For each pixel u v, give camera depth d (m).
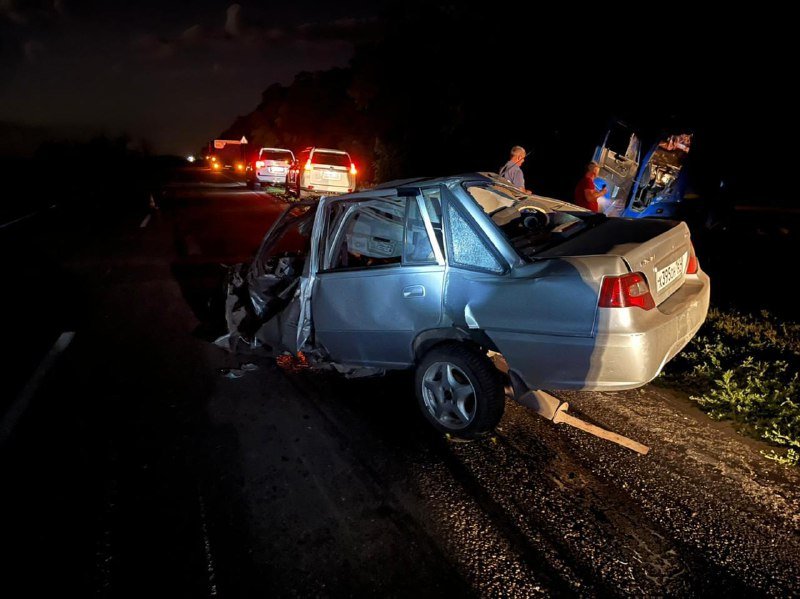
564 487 2.99
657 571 2.40
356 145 29.20
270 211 16.08
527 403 3.37
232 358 5.00
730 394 3.77
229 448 3.49
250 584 2.40
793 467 3.09
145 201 20.05
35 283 7.88
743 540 2.56
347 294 3.82
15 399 4.23
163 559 2.55
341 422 3.79
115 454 3.44
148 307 6.61
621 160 9.41
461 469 3.19
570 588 2.32
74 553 2.60
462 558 2.51
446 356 3.35
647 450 3.28
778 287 6.71
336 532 2.71
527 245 3.63
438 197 3.45
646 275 2.96
